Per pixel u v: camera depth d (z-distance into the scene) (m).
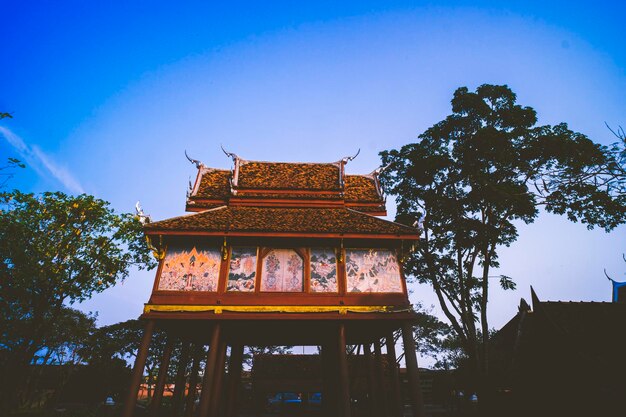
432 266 25.72
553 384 18.72
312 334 20.80
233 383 22.44
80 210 23.84
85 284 23.83
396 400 18.06
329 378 22.31
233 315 16.06
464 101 24.72
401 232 18.12
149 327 15.88
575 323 19.70
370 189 25.19
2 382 22.17
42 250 21.98
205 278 17.06
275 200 21.97
